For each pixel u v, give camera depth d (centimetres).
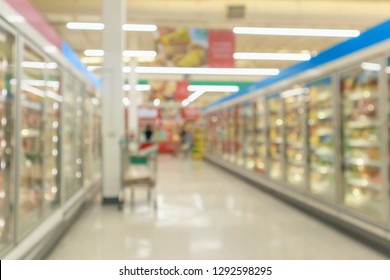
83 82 671
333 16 813
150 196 759
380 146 424
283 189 725
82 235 475
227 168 1234
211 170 1298
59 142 506
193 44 803
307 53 1252
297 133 693
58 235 449
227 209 639
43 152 431
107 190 677
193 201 713
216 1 805
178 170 1293
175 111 2242
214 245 433
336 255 397
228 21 831
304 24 901
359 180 513
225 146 1292
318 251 411
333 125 526
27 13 351
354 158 520
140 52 1010
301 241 451
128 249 416
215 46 805
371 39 429
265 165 835
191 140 1988
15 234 324
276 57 1113
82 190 648
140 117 1582
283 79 712
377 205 471
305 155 624
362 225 457
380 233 421
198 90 1772
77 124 621
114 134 675
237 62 1441
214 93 2055
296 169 706
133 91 1280
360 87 507
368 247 428
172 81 1495
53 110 503
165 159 1833
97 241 447
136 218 568
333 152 529
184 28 803
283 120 731
